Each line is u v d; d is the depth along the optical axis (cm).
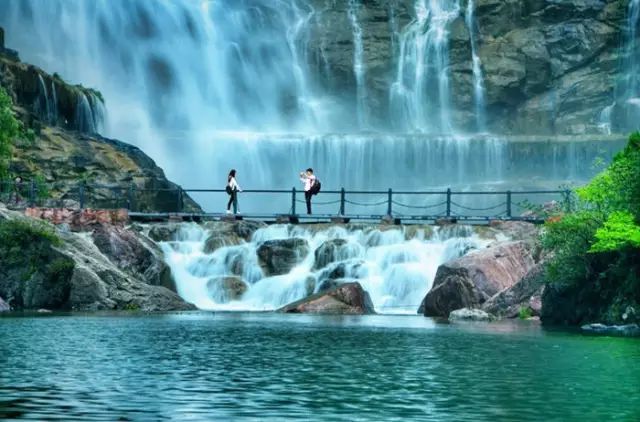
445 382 1213
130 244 3434
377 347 1692
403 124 7406
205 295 3538
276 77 7388
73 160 4616
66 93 5278
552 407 1021
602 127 7138
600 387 1175
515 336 1970
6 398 1044
